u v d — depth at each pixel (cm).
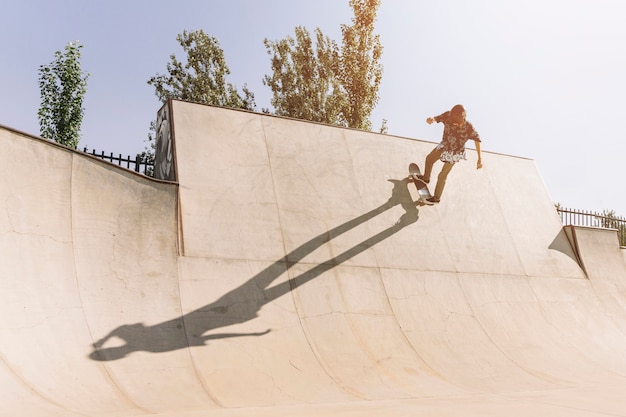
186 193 833
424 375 746
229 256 804
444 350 823
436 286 941
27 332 555
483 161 1218
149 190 787
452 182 1133
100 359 587
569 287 1105
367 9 2573
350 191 995
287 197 920
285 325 754
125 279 696
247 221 855
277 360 691
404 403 597
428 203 1039
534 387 739
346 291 850
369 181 1030
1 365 495
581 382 787
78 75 1664
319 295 823
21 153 670
